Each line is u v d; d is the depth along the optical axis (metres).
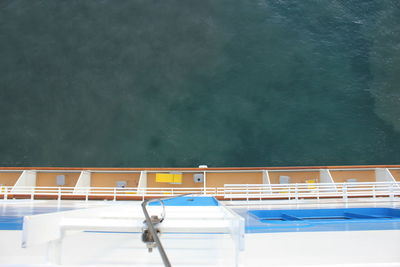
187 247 5.76
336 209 9.97
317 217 9.86
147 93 22.00
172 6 27.31
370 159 17.94
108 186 15.28
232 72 22.91
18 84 22.48
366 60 23.17
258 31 25.36
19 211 9.95
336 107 20.75
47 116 20.98
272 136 19.48
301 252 6.43
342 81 22.11
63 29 25.80
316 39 24.72
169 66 23.41
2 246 6.70
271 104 21.12
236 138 19.50
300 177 14.98
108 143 19.62
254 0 27.70
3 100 21.67
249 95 21.64
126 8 27.34
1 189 13.15
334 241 6.46
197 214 4.76
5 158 18.73
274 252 6.40
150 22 26.22
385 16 25.73
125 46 24.62
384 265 4.12
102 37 25.23
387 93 21.16
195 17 26.53
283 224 7.18
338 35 24.89
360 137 19.09
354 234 6.48
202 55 23.97
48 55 24.11
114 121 20.69
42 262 6.60
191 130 20.02
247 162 18.27
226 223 3.62
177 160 18.61
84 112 21.16
